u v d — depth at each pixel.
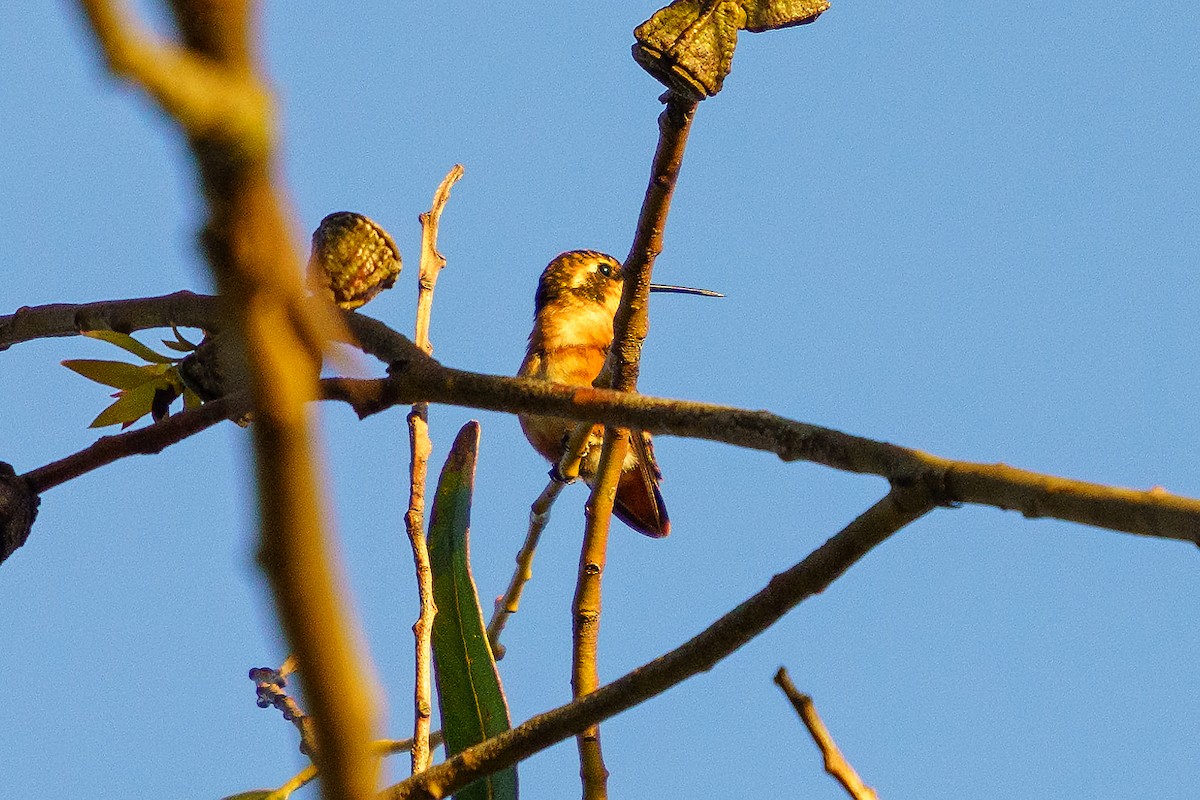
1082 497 3.57
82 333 6.28
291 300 1.90
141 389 6.34
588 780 6.04
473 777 5.08
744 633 4.52
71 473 4.85
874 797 5.24
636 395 4.77
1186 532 3.34
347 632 2.11
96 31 1.49
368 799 2.19
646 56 5.38
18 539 4.74
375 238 5.45
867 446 4.19
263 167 1.66
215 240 1.72
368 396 4.96
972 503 3.91
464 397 4.93
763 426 4.45
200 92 1.55
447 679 6.92
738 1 5.41
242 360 1.94
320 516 2.05
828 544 4.31
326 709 2.13
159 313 6.00
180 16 1.55
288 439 1.99
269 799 6.24
